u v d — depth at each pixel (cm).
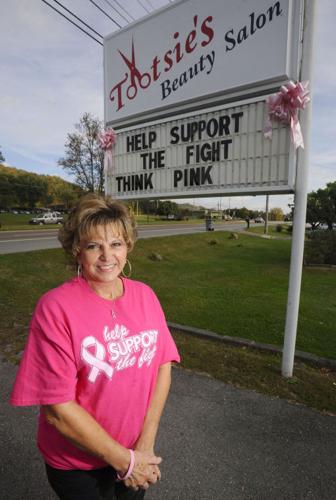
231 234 2327
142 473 116
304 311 656
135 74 432
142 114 432
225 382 318
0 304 571
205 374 333
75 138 3147
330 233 1333
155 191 429
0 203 6438
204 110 370
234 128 352
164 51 399
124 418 122
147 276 1014
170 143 409
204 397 291
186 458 220
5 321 475
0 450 226
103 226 123
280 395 297
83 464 122
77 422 106
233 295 775
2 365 344
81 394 114
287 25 301
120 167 469
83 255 126
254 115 336
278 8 305
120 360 119
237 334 491
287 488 198
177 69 388
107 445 110
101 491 127
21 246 1388
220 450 227
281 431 248
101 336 116
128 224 131
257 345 414
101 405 116
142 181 443
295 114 297
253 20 323
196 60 370
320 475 208
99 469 125
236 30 336
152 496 191
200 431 246
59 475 123
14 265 915
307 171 309
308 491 196
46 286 760
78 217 126
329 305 719
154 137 424
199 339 442
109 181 482
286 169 319
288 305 326
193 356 376
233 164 356
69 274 905
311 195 1991
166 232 2741
